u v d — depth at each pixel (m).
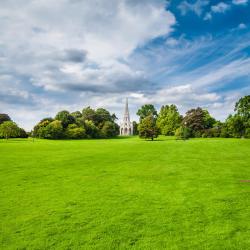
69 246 12.15
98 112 189.25
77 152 53.06
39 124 137.25
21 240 12.77
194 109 144.12
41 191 21.48
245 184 22.98
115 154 48.47
